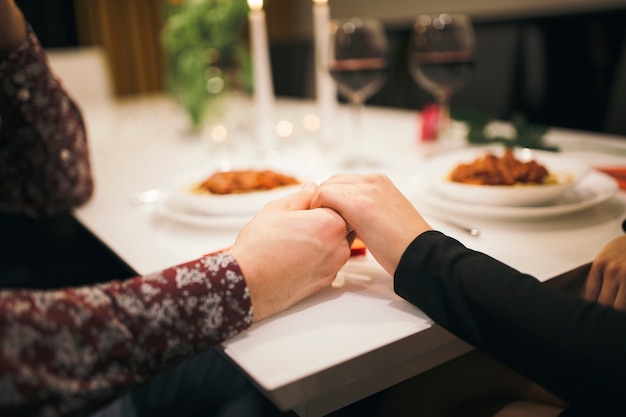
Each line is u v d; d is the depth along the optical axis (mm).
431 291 534
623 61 1821
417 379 757
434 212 834
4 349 407
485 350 508
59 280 1351
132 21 3848
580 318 467
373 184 644
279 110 2037
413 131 1522
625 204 846
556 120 2184
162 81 4062
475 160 869
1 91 860
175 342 485
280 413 718
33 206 956
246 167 1021
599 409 453
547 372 470
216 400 783
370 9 3844
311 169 1051
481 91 2293
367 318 545
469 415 691
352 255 702
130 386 470
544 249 690
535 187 761
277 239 558
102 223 880
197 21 1560
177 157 1368
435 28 1231
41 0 3777
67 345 435
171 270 515
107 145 1562
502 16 2271
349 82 1182
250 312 522
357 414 813
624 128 1776
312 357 480
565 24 2088
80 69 2553
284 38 4406
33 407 417
